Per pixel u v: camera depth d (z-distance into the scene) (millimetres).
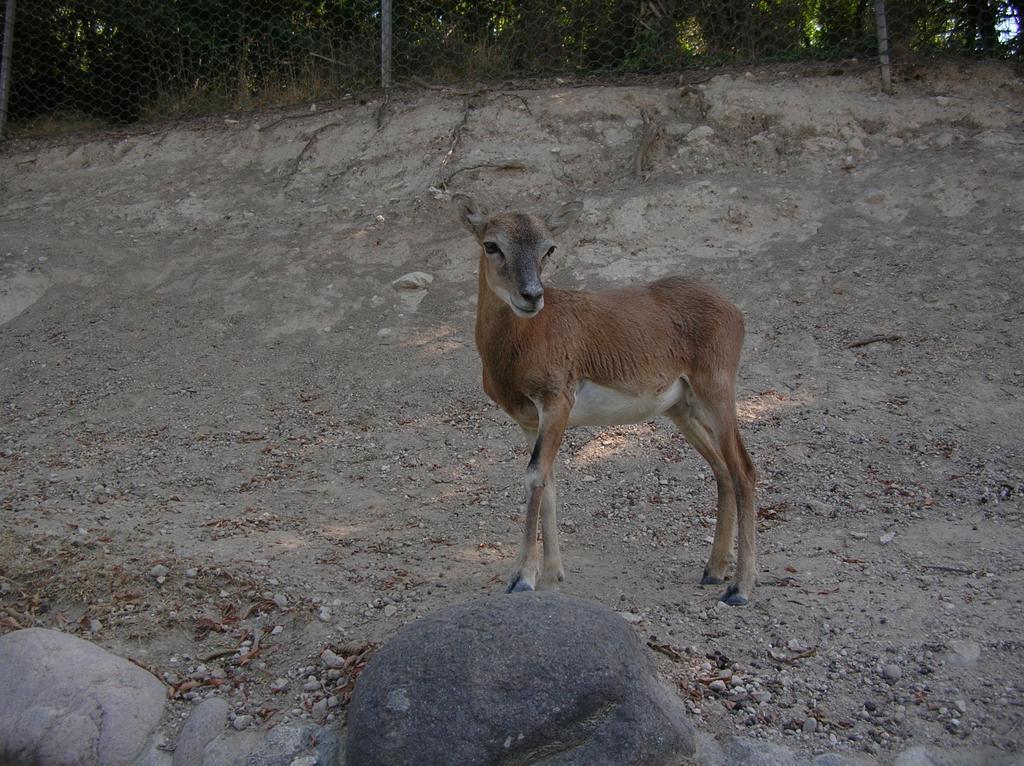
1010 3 4977
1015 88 4660
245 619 2434
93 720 2135
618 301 2607
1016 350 3430
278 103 5902
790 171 4512
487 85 5520
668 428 3391
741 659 2225
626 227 4328
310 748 2057
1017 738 1979
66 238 4867
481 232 2531
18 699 2174
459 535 2883
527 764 1929
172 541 2775
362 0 5980
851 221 4184
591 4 5719
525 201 4629
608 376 2533
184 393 3809
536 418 2562
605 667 1980
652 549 2795
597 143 4887
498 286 2414
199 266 4574
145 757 2113
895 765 1957
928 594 2385
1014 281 3723
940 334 3574
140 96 6191
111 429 3627
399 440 3455
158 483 3248
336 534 2887
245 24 6234
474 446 3393
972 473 2920
